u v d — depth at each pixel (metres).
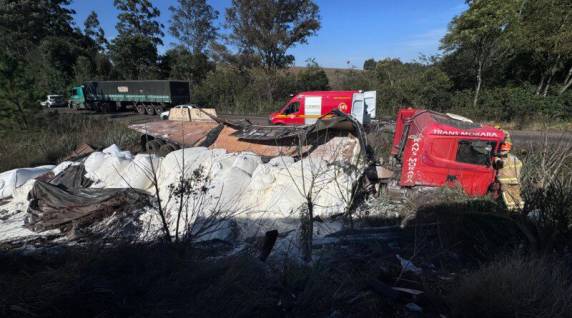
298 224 5.76
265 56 30.81
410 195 6.30
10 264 3.91
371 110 16.11
